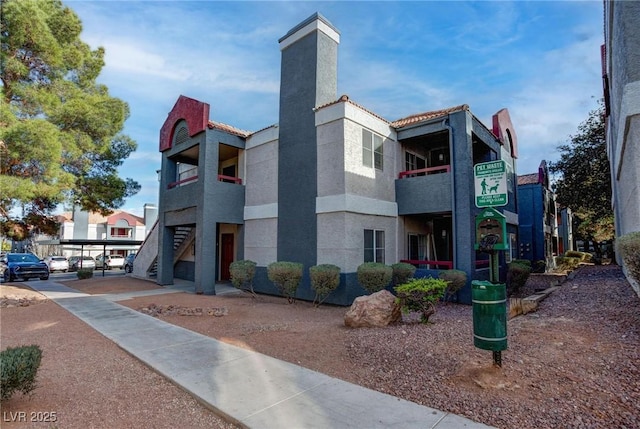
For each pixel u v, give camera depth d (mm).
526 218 21203
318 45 12664
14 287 16422
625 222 9117
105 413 4055
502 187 4762
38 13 14367
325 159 11844
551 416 3512
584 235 31016
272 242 13500
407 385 4539
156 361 5730
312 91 12531
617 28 6656
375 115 12727
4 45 14414
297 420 3760
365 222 11930
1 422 3793
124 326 8359
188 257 19188
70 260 32031
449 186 12141
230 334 7469
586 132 20750
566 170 21891
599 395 3770
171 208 15906
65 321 9047
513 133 18031
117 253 41594
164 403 4332
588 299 8234
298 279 11055
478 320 4570
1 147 12914
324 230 11656
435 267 15094
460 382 4410
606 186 20000
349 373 5102
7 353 4117
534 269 19375
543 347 5219
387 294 7914
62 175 14383
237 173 16484
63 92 16406
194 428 3744
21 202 14539
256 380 4895
